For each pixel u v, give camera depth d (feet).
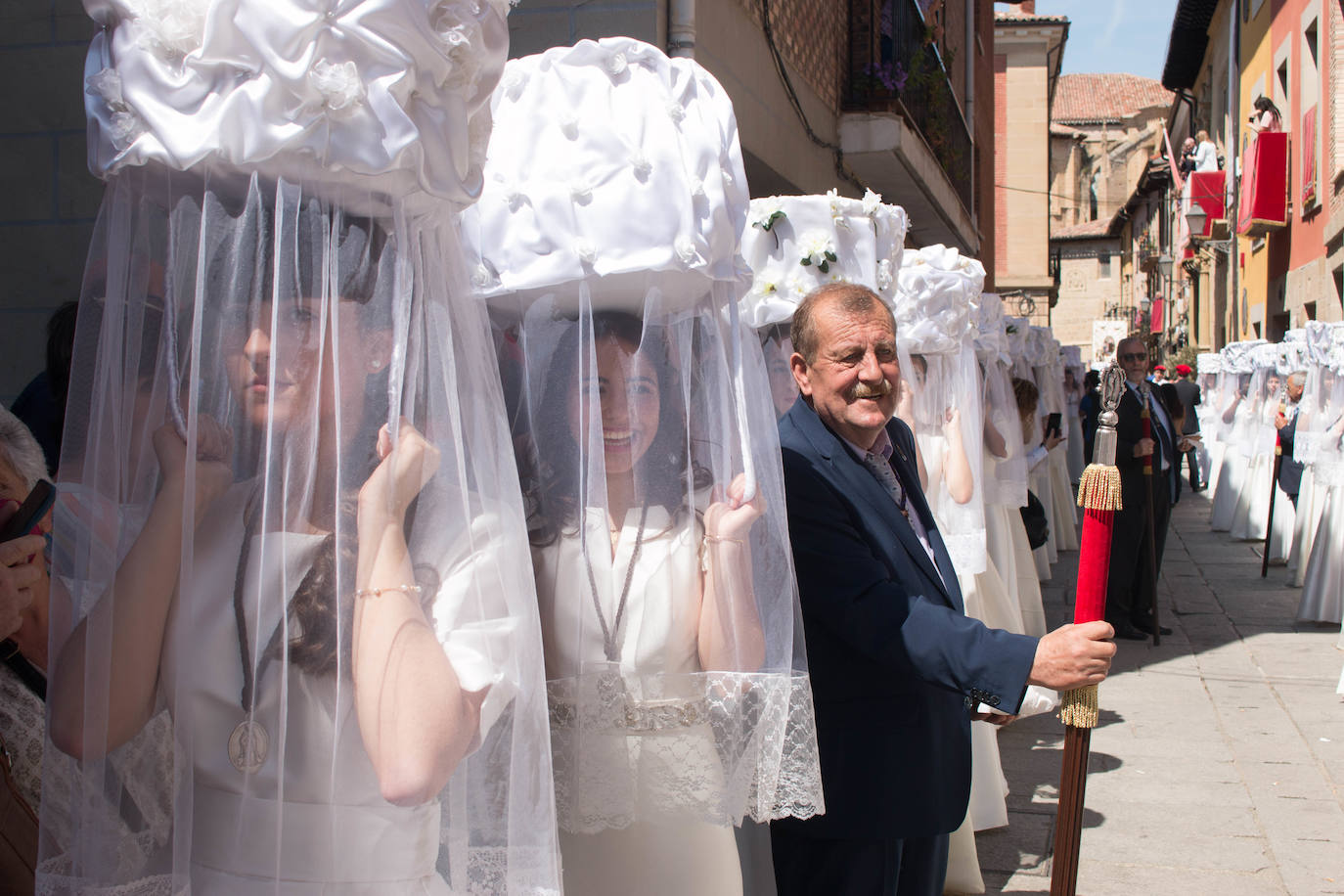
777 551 7.30
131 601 4.84
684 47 17.13
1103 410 8.39
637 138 6.74
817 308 9.14
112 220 5.08
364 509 4.94
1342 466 27.45
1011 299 104.83
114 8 4.81
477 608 5.18
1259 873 14.26
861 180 33.17
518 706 5.35
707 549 7.13
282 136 4.58
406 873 4.95
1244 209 64.80
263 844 4.84
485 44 5.05
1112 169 176.04
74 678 4.95
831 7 28.84
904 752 8.63
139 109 4.73
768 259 11.50
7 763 5.74
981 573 15.53
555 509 6.98
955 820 8.91
